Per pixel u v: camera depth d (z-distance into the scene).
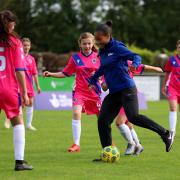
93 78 15.16
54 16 85.62
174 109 21.81
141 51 72.06
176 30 93.38
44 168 14.12
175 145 19.05
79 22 86.12
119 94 14.69
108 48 14.62
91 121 29.25
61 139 20.75
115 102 14.84
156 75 51.47
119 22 89.06
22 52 13.25
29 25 85.44
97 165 14.62
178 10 93.94
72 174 13.30
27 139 20.75
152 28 91.25
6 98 13.07
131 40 91.19
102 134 14.99
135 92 14.62
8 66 13.12
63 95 39.62
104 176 13.07
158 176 13.10
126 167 14.31
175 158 15.94
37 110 37.97
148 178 12.84
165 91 22.05
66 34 85.50
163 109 39.47
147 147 18.42
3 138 21.08
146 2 94.44
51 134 22.55
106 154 15.02
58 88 42.97
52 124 27.22
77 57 18.05
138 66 14.37
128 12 88.94
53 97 39.22
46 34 86.19
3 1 75.69
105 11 88.62
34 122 28.36
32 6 85.88
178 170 13.95
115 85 14.63
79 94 18.06
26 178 12.75
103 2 88.69
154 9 94.12
